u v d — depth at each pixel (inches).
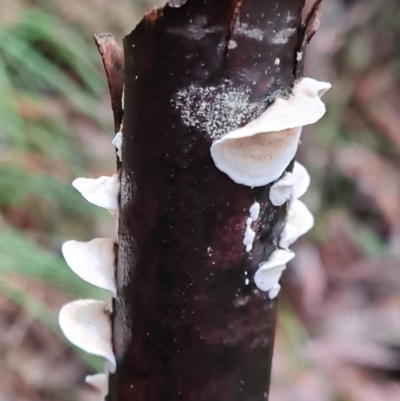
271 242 6.3
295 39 6.0
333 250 19.4
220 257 6.2
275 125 5.8
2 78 13.4
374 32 25.0
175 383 6.4
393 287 18.0
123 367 6.6
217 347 6.4
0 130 13.0
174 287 6.3
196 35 5.8
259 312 6.4
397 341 16.0
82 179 6.5
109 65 6.3
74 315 6.8
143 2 19.9
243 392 6.6
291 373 13.9
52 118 14.7
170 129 6.0
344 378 14.8
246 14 5.8
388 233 20.9
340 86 23.1
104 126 15.7
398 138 23.7
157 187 6.1
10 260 11.0
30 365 12.6
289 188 6.2
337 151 21.6
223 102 5.9
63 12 17.1
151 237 6.2
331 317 16.6
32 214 14.2
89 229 14.5
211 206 6.1
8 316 12.9
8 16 14.5
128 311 6.5
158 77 5.9
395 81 25.7
